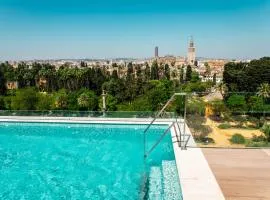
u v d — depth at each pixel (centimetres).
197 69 15925
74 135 1609
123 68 14238
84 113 1748
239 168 737
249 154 841
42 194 905
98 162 1184
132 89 5297
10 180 1023
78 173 1071
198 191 618
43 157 1270
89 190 920
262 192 609
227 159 803
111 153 1293
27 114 1834
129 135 1558
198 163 775
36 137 1584
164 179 911
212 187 635
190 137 942
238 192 612
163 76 10081
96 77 6981
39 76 7812
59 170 1109
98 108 3759
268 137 893
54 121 1745
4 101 3575
